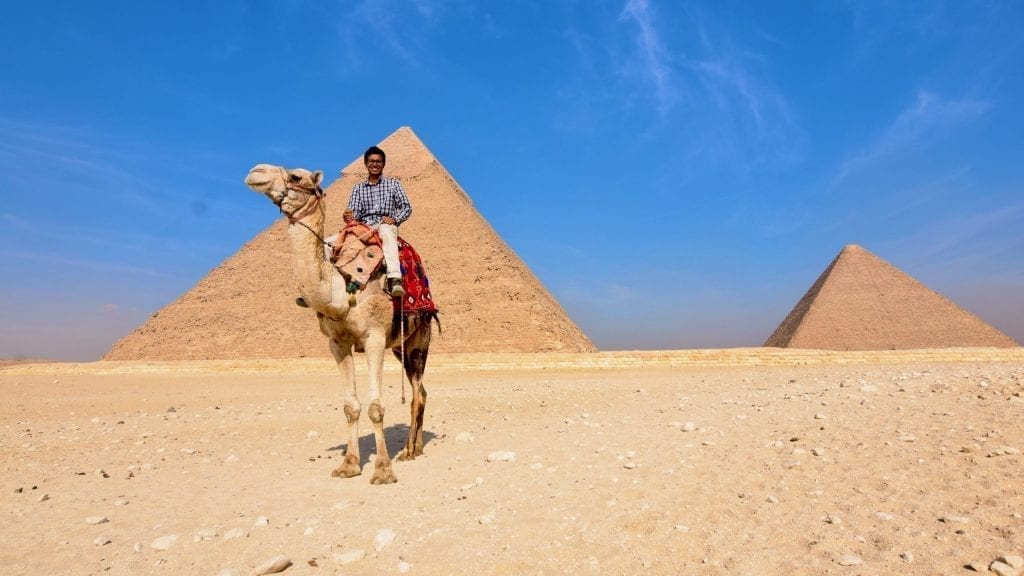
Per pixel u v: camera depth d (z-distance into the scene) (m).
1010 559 4.02
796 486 5.88
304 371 42.53
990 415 8.22
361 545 5.01
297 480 7.52
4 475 8.30
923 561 4.18
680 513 5.35
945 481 5.67
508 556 4.64
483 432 10.47
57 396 24.33
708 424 9.41
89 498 6.86
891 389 11.58
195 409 17.58
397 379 32.12
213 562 4.77
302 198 7.23
